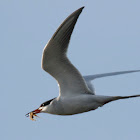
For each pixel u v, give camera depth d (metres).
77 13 13.91
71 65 15.01
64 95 15.77
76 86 15.59
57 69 15.13
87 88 15.68
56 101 15.92
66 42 14.49
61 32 14.21
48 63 14.91
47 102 16.41
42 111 16.53
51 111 16.25
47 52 14.56
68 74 15.30
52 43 14.35
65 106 15.81
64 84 15.57
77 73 15.27
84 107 15.77
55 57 14.74
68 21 14.07
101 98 15.68
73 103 15.70
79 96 15.66
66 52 14.69
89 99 15.66
